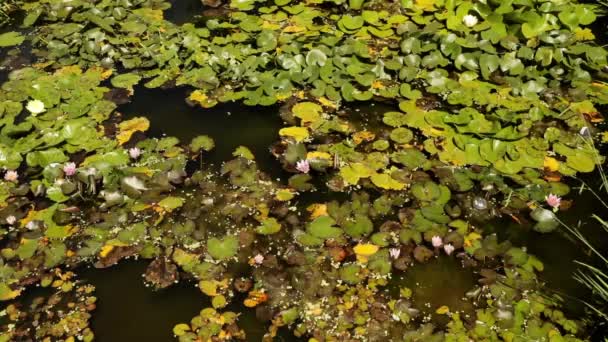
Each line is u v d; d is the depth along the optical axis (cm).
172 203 323
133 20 469
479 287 280
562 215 317
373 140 361
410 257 294
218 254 297
